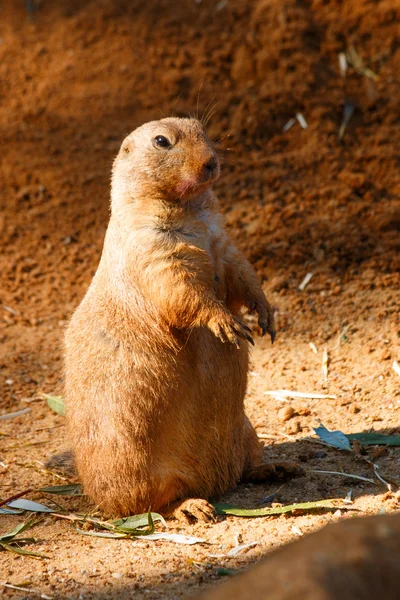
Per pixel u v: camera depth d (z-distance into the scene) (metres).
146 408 8.69
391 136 16.08
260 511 8.59
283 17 17.70
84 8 19.00
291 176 15.73
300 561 3.95
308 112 16.62
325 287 13.70
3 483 10.09
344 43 17.66
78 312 9.52
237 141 16.30
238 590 3.91
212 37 17.95
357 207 14.93
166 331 8.65
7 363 13.20
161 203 8.98
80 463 9.17
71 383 9.20
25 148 17.11
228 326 8.37
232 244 9.45
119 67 17.84
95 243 15.52
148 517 8.56
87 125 17.19
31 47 18.67
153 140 9.02
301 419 10.88
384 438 9.90
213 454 9.04
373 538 4.10
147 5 18.66
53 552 8.33
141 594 7.26
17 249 15.67
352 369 11.91
